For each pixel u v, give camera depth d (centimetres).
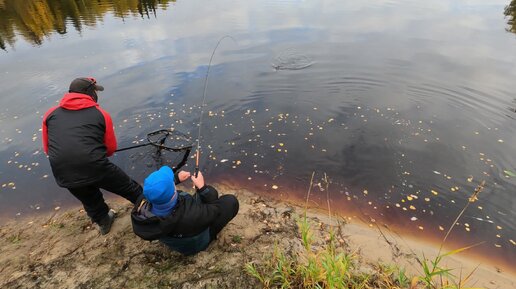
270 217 412
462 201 454
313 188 481
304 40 1111
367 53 975
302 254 339
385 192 473
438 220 424
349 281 285
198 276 308
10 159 554
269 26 1288
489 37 1082
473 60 901
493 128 612
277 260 324
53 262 335
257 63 930
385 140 586
